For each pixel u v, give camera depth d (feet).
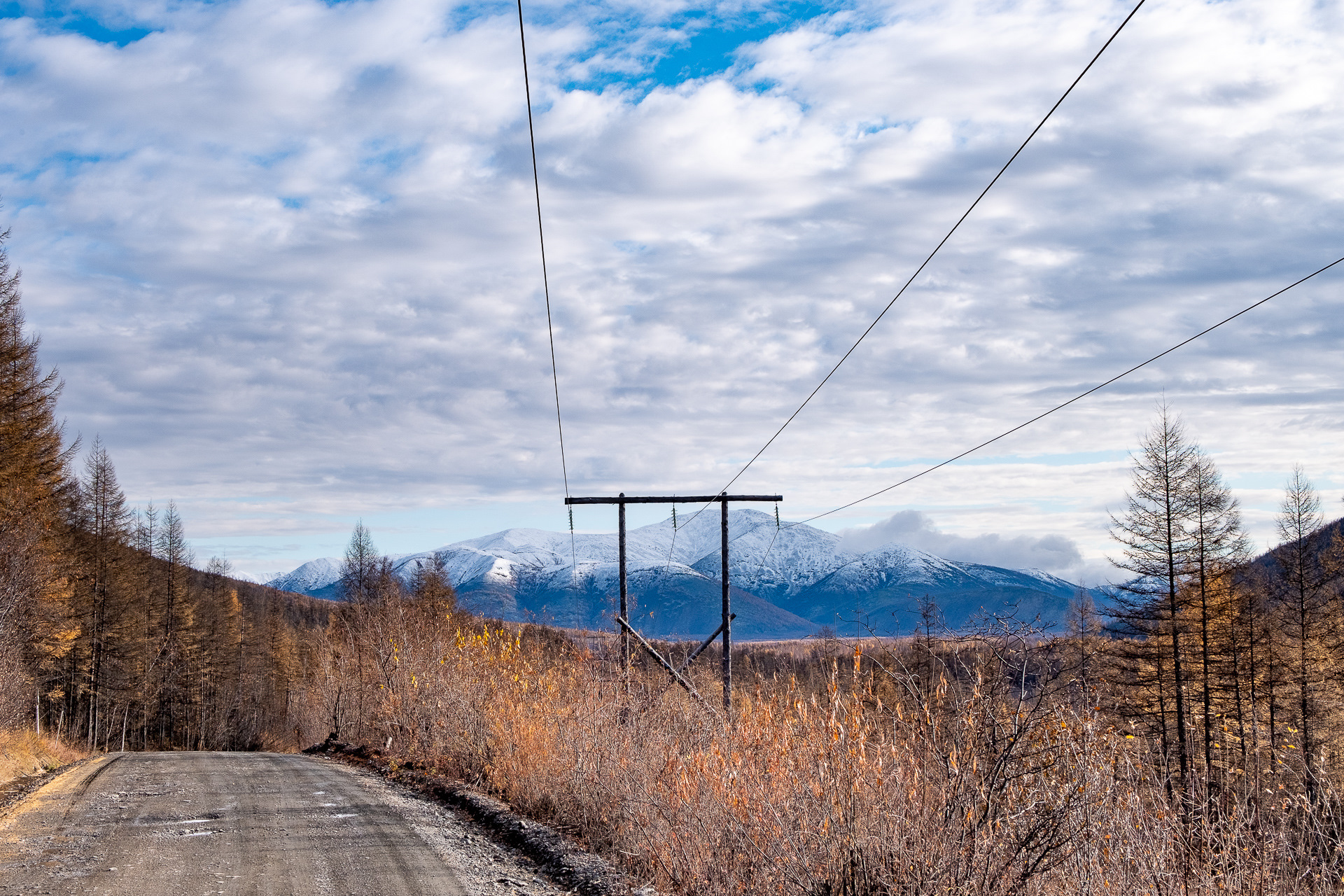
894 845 20.16
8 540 90.33
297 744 206.59
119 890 25.29
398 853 31.30
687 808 27.58
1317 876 19.21
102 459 174.09
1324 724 100.12
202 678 228.63
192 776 55.93
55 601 110.22
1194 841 20.25
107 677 172.35
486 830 37.22
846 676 26.71
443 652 65.72
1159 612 107.96
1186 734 88.28
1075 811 19.16
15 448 96.78
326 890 25.72
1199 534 107.86
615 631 56.59
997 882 18.83
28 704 94.84
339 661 94.17
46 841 32.55
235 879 26.76
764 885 23.85
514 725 48.47
